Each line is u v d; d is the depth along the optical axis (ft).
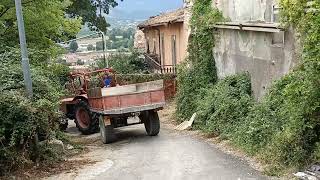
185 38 71.15
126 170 33.68
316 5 29.91
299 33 34.30
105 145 45.98
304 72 30.55
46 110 35.83
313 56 29.58
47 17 52.16
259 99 44.80
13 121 33.53
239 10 53.31
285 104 33.58
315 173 28.30
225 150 38.68
